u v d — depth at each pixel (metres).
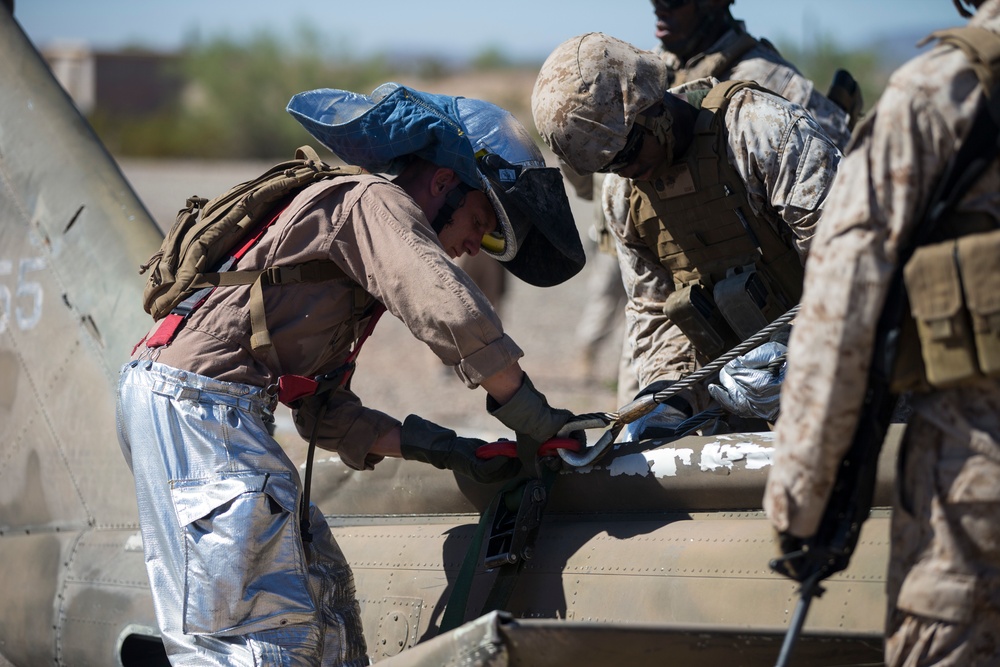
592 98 5.88
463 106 5.91
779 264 6.18
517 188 5.72
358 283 5.25
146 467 5.01
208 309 5.11
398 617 5.77
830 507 3.77
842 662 4.21
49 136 7.37
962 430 3.60
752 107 5.99
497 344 5.01
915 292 3.55
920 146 3.55
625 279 7.18
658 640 4.00
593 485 5.62
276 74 83.75
